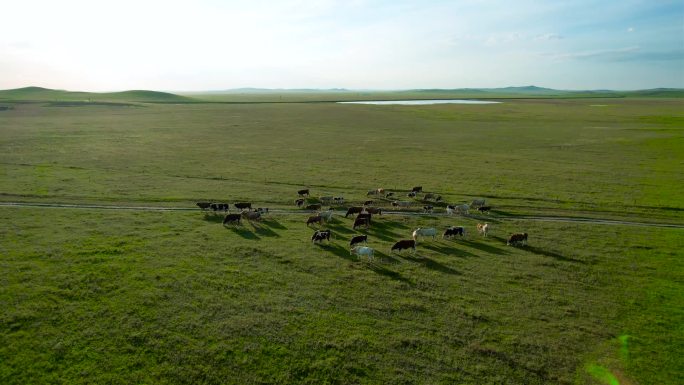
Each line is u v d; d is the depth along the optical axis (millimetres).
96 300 22953
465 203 46156
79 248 29562
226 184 51062
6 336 19703
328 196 46125
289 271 27438
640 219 40938
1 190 43812
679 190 50719
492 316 22922
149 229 34250
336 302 23750
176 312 22125
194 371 18125
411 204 44969
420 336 20922
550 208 44250
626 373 18828
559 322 22578
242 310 22531
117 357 18766
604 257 31484
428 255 31156
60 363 18281
